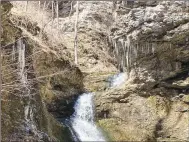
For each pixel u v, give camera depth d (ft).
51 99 46.88
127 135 50.72
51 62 48.47
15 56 30.68
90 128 50.06
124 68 57.77
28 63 32.37
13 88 29.25
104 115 52.70
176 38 50.16
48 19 70.38
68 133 45.55
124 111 52.29
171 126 50.42
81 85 55.36
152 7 50.88
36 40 44.24
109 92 53.57
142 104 52.16
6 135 27.35
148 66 52.80
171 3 49.70
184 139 48.96
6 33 30.35
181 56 51.19
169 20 49.52
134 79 53.42
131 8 52.80
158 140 50.31
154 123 51.01
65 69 52.01
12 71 29.48
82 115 50.98
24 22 45.75
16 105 29.43
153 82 52.31
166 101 52.16
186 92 51.67
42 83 44.29
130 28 52.95
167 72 51.93
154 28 50.37
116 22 56.13
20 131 28.89
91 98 53.62
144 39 52.16
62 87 50.67
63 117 48.75
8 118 28.07
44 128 33.96
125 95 52.85
